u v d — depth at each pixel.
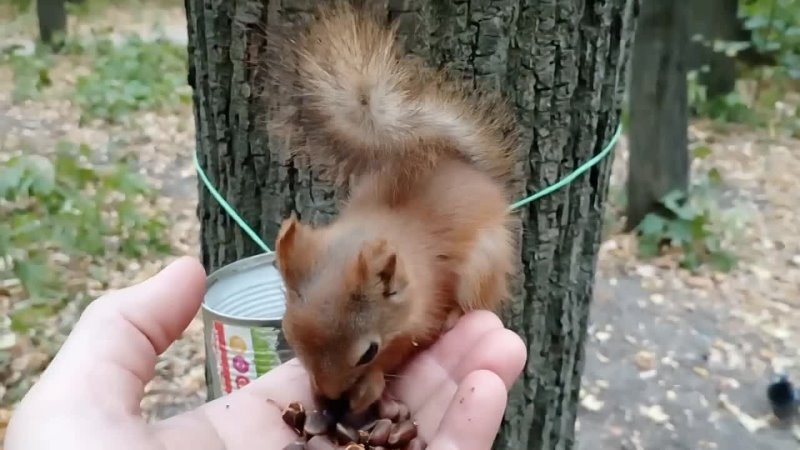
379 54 0.30
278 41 0.32
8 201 0.77
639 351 0.65
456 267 0.29
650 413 0.58
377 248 0.26
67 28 1.67
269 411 0.28
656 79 0.80
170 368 0.60
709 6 1.14
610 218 0.86
